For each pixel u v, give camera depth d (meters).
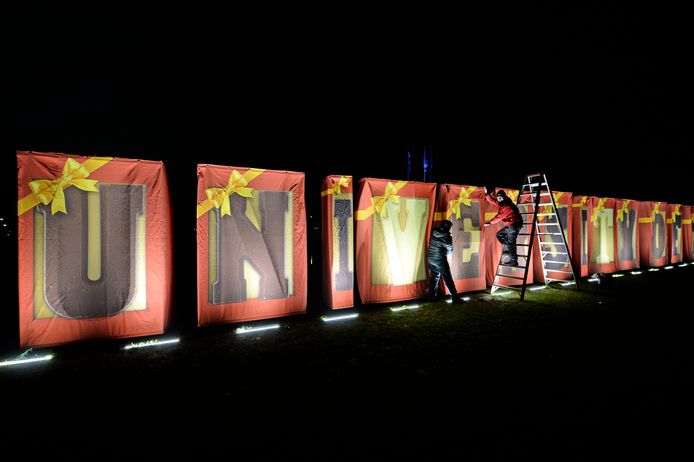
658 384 3.58
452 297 7.05
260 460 2.43
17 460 2.45
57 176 4.59
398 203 7.11
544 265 8.91
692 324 5.66
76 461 2.44
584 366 4.03
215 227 5.49
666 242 12.10
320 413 3.04
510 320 5.89
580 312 6.41
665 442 2.62
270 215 5.89
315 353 4.45
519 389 3.47
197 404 3.20
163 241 5.16
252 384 3.60
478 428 2.81
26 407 3.16
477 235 8.14
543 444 2.60
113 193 4.87
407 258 7.18
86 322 4.74
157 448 2.57
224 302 5.54
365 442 2.62
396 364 4.11
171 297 5.66
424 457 2.45
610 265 10.47
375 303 6.97
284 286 5.98
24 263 4.45
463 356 4.34
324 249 6.78
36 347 4.51
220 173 5.53
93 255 4.77
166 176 5.35
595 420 2.93
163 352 4.48
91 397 3.34
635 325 5.61
